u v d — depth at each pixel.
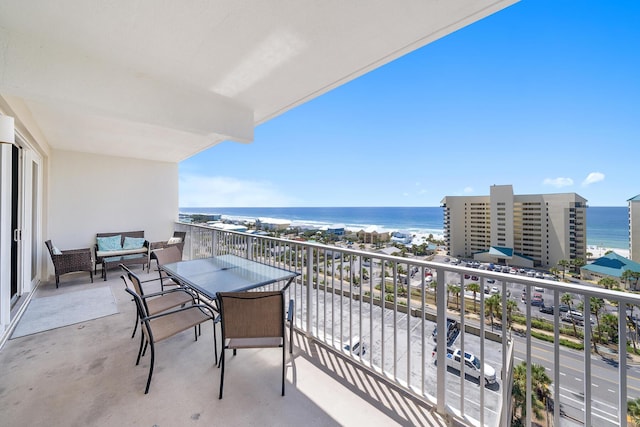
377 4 1.69
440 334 1.68
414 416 1.68
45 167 4.94
